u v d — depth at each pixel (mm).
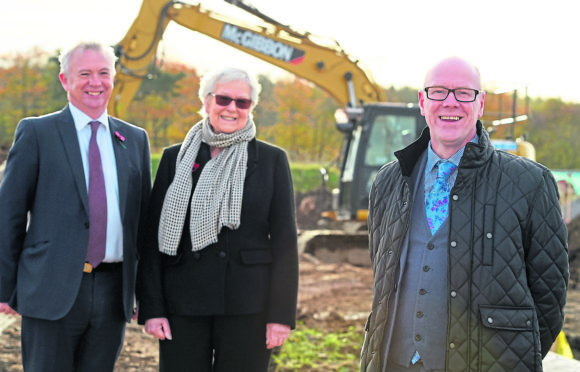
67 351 3000
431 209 2562
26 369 3014
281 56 13602
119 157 3164
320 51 13820
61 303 2924
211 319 3059
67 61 3070
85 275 3008
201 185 3049
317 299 8625
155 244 3100
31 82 42500
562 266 2398
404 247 2578
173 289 3039
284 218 3123
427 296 2484
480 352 2342
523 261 2393
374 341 2580
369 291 9367
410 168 2654
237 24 13289
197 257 3016
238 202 3018
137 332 6223
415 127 13109
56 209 2971
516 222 2379
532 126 52594
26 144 2990
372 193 2838
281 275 3084
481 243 2385
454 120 2514
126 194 3143
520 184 2414
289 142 47406
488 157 2477
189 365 3031
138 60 12180
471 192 2445
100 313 3047
